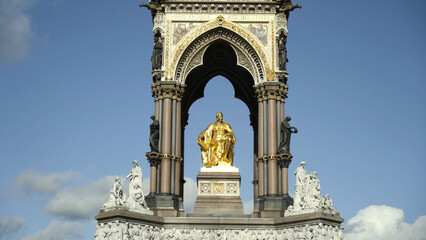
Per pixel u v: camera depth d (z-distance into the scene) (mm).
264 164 61312
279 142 61469
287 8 63750
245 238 57719
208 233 57688
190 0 63656
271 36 63469
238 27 63500
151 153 60156
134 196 56219
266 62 62812
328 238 55000
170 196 59625
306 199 56281
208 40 64000
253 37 63344
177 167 61281
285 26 63906
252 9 63938
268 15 63906
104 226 54281
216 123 67688
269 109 61938
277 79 62500
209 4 63812
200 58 63906
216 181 64500
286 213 57312
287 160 60625
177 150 61531
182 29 63469
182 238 57375
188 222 57719
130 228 54344
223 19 63594
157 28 63438
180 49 63000
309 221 55094
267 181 60875
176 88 62281
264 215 58844
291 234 56375
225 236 57719
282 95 62594
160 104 61906
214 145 65938
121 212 53562
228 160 66188
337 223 56594
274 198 59656
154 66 62750
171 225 57562
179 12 63750
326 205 56031
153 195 59594
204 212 63062
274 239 57594
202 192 64188
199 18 63656
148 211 56656
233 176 64625
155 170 60250
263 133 61969
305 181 57406
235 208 63406
